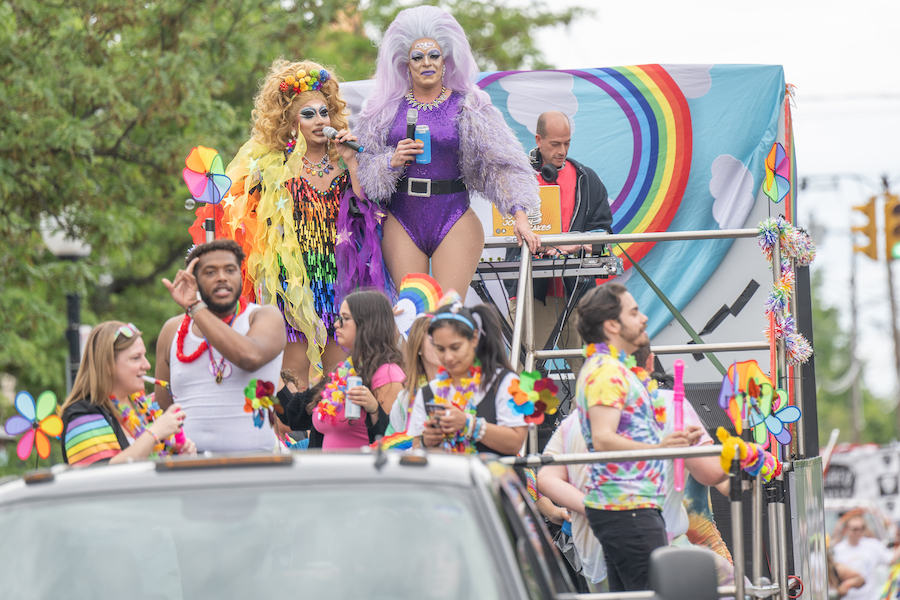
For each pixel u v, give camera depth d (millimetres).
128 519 9773
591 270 21438
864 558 48562
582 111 24828
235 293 15164
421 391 14516
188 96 45719
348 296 16766
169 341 17078
